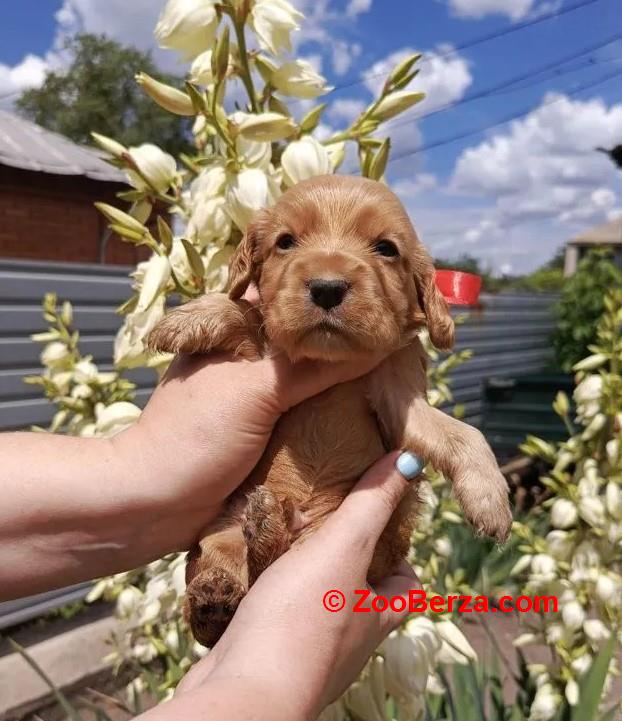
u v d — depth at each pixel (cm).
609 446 47
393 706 41
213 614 26
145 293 32
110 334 92
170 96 33
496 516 28
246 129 32
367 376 29
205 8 34
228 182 32
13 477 28
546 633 49
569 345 172
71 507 27
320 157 32
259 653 23
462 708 49
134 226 34
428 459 28
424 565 54
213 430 27
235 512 29
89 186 159
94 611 88
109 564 28
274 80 35
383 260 29
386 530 30
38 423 84
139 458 28
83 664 74
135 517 27
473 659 37
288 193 30
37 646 75
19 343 82
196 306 29
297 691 22
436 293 31
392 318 28
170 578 39
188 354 29
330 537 26
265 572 26
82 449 29
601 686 44
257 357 29
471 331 175
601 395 47
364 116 35
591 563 47
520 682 52
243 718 20
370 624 27
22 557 27
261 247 31
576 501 47
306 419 28
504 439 148
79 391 47
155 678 54
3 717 67
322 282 26
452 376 165
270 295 28
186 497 27
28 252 151
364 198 29
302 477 28
